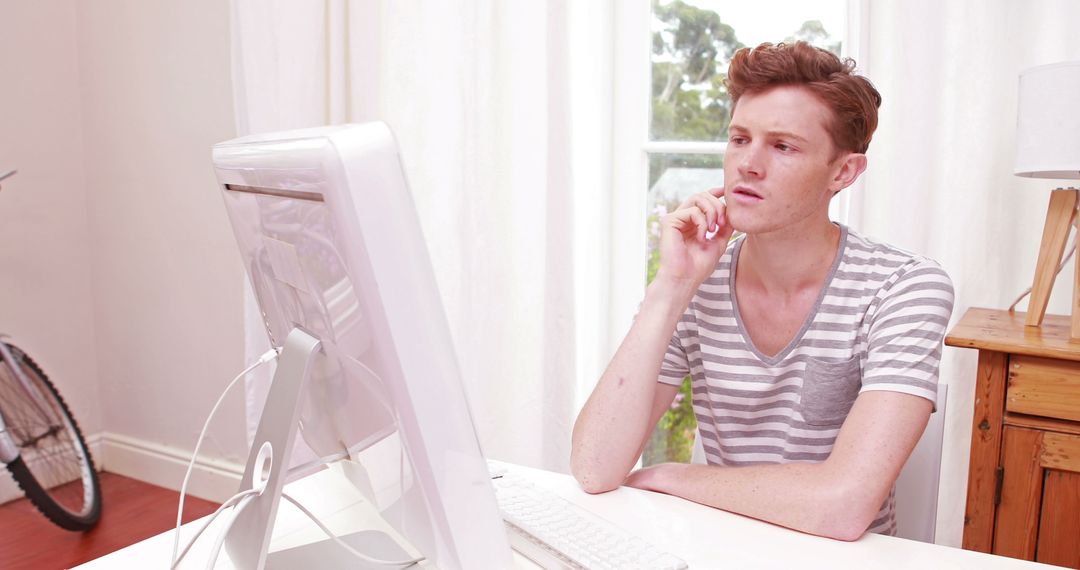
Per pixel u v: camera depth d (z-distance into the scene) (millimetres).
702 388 1320
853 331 1172
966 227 1743
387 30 2166
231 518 699
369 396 626
